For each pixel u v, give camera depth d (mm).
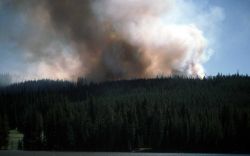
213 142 151625
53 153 136125
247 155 134375
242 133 153375
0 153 134125
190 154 138250
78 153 137750
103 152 149750
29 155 121188
